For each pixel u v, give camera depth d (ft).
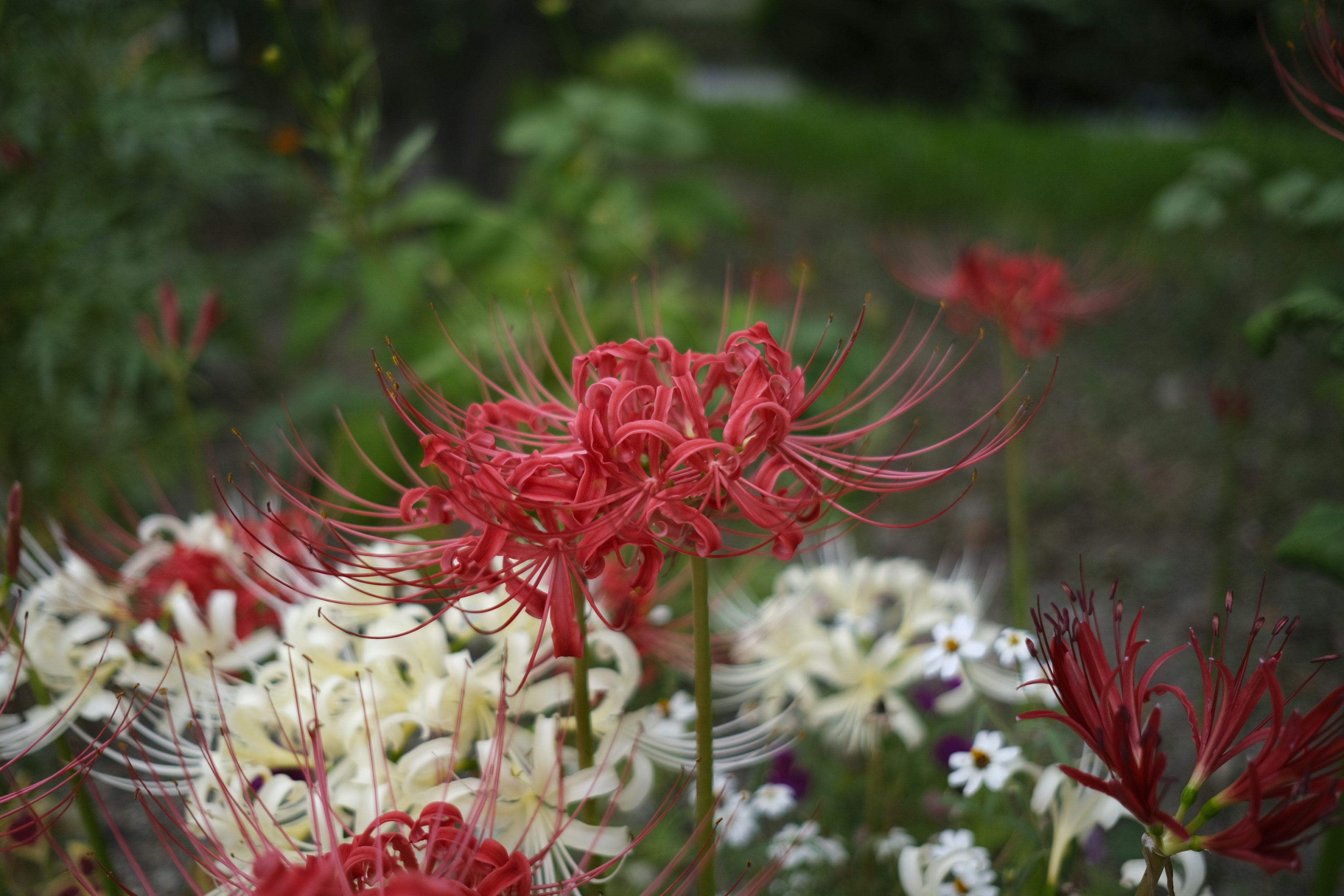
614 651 2.49
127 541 2.89
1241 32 16.26
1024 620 3.71
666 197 5.33
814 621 3.03
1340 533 2.81
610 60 8.70
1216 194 4.83
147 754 2.53
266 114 8.84
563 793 2.26
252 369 6.42
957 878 2.52
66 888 2.64
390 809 2.31
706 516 2.19
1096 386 6.43
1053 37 17.34
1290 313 3.00
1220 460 5.48
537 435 2.26
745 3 23.77
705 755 2.31
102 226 4.21
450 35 8.55
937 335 7.26
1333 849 2.80
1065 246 8.50
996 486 5.50
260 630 2.71
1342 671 3.84
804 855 2.87
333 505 2.28
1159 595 4.43
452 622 2.47
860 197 10.49
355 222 3.95
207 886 2.48
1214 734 2.12
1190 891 2.38
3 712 2.63
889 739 3.16
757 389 2.17
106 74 4.42
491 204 9.14
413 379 2.32
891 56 18.08
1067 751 2.71
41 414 4.04
